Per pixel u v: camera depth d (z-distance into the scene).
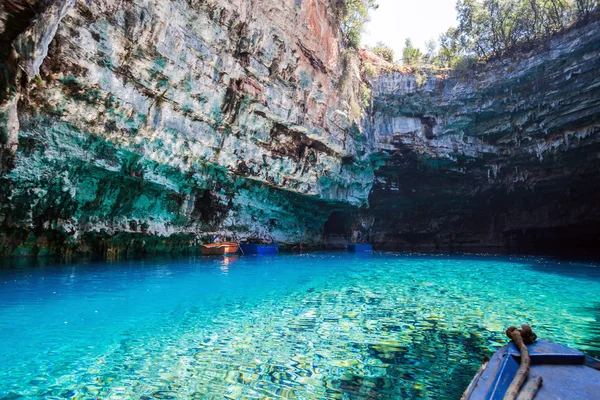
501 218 40.88
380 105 35.25
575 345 7.09
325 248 38.62
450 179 38.84
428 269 20.62
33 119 14.36
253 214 29.44
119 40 15.47
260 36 21.48
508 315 9.47
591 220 34.41
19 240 16.17
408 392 5.12
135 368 5.72
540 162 34.00
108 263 17.45
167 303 9.98
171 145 19.33
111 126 16.59
